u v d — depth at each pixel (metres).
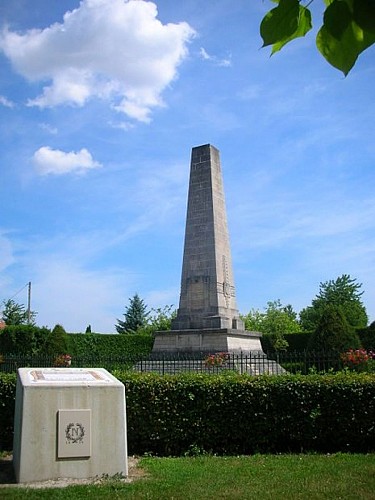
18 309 49.81
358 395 10.37
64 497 6.92
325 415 10.45
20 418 7.97
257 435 10.48
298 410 10.48
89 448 8.07
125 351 34.66
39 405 7.94
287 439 10.60
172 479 7.99
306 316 69.75
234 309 25.23
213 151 25.45
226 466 8.90
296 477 8.12
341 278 70.62
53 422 7.98
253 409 10.52
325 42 2.03
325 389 10.48
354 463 9.03
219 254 24.53
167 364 20.88
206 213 24.69
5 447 10.35
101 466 8.11
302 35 2.19
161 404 10.45
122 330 63.50
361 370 17.22
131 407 10.39
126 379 10.56
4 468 8.66
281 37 2.14
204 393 10.54
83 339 33.44
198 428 10.45
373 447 10.40
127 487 7.47
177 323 24.41
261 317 54.03
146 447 10.49
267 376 10.97
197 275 24.38
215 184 25.14
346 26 1.97
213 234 24.34
